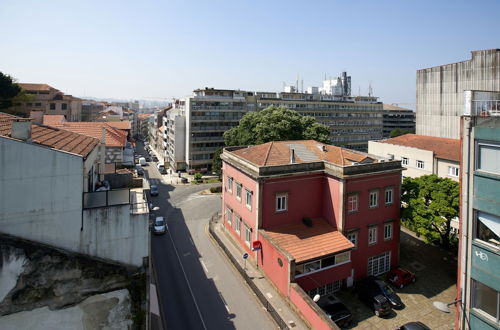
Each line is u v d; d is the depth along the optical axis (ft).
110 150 115.44
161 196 196.75
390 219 106.93
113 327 46.96
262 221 98.32
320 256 87.56
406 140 175.52
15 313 42.27
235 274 100.48
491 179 50.49
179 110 305.73
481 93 55.16
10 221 42.34
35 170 43.11
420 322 76.48
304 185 103.81
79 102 402.11
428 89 209.56
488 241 51.96
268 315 81.15
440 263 111.04
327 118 343.87
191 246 120.88
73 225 45.47
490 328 50.70
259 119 194.39
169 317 79.36
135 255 49.01
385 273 106.32
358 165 100.32
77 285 45.44
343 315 77.92
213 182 237.66
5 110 233.76
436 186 106.22
